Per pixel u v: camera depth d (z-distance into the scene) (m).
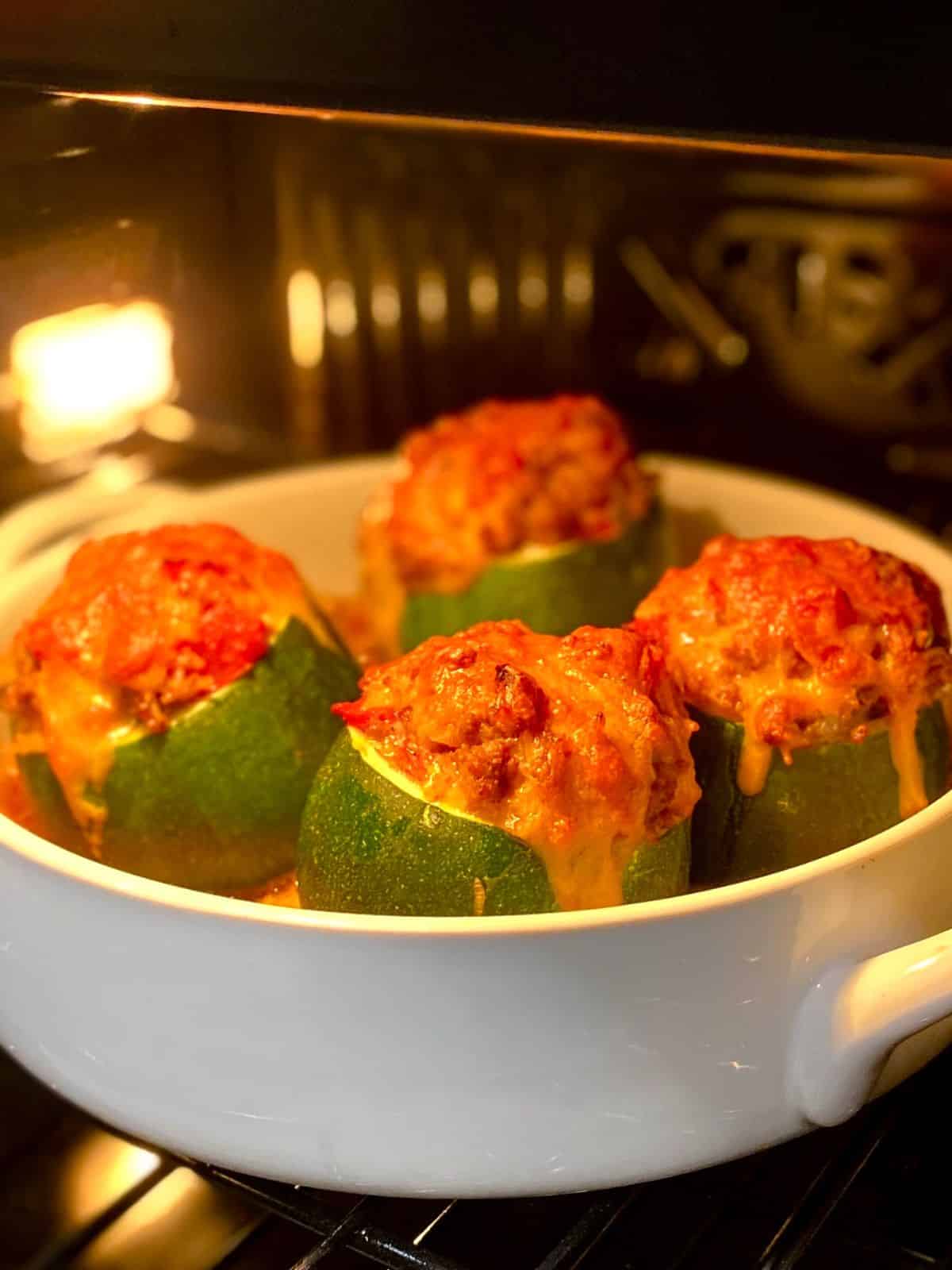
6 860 0.28
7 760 0.37
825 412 0.59
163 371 0.57
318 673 0.35
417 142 0.57
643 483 0.44
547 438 0.43
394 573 0.43
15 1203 0.32
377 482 0.49
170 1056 0.28
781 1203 0.30
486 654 0.29
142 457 0.63
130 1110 0.29
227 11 0.26
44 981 0.29
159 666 0.33
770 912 0.26
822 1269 0.29
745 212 0.57
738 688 0.32
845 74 0.23
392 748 0.29
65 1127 0.35
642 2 0.24
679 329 0.60
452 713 0.29
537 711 0.28
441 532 0.42
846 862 0.27
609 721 0.29
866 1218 0.30
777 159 0.53
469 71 0.25
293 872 0.34
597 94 0.24
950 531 0.56
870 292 0.56
